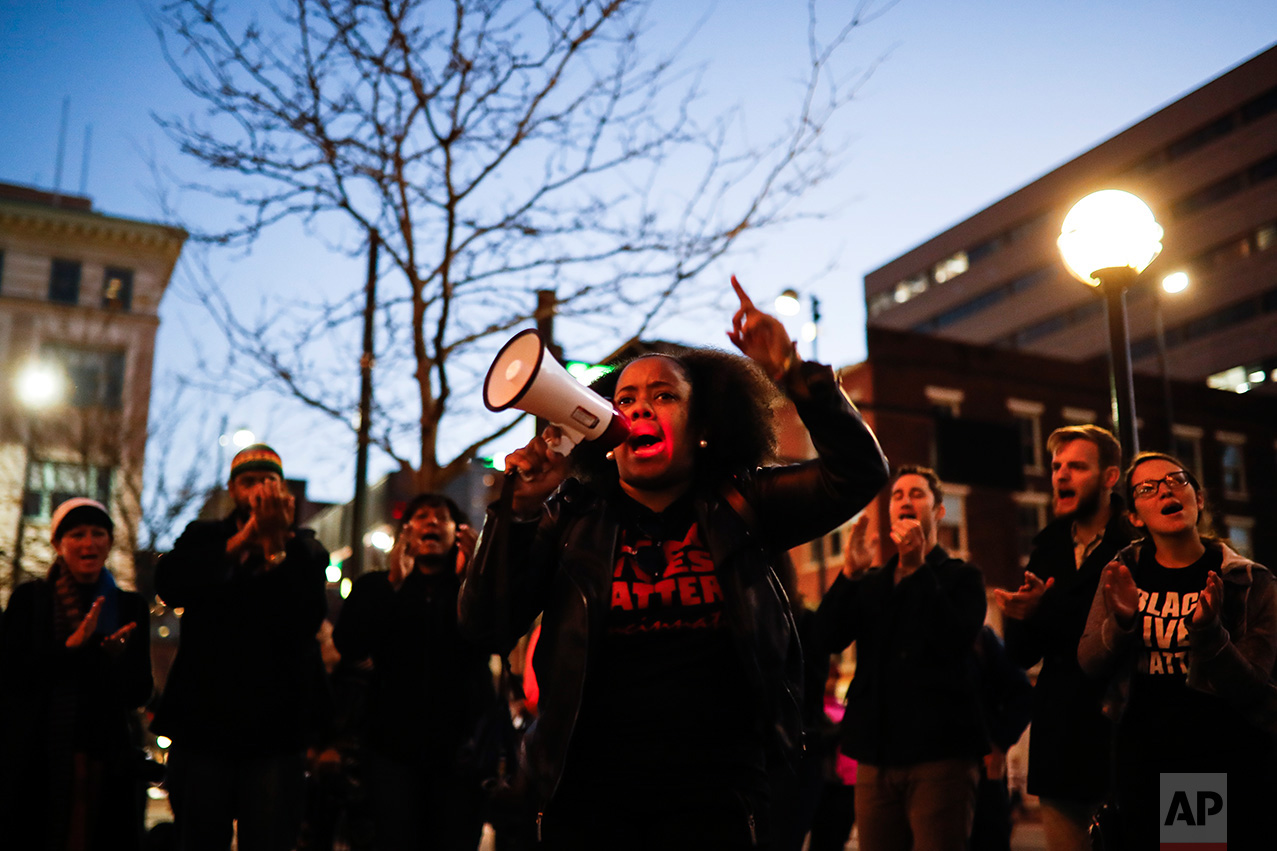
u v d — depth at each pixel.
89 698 4.52
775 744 2.55
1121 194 5.63
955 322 60.66
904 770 4.55
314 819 6.25
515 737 5.12
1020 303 57.09
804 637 5.58
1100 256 5.59
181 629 4.59
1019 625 4.42
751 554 2.66
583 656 2.55
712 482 2.79
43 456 26.81
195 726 4.36
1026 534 30.80
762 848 2.51
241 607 4.49
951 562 4.93
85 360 35.12
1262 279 47.19
